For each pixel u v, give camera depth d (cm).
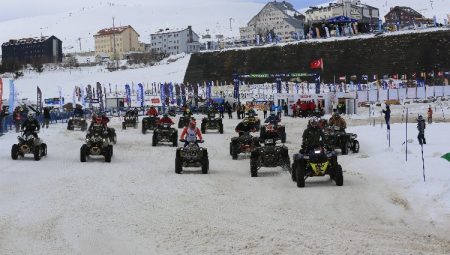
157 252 978
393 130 3384
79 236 1095
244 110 5869
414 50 11012
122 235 1098
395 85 8669
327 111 6069
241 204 1412
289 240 1040
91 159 2458
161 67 14912
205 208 1358
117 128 4584
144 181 1809
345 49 11800
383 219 1217
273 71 12475
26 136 2389
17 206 1389
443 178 1614
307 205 1388
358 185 1664
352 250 966
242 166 2227
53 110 6269
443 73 9769
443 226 1131
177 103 7912
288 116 6162
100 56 19438
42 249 1009
